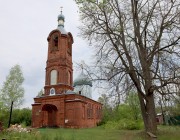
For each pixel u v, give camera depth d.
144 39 19.56
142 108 19.64
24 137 18.38
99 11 19.58
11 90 48.88
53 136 18.89
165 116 24.33
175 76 17.00
